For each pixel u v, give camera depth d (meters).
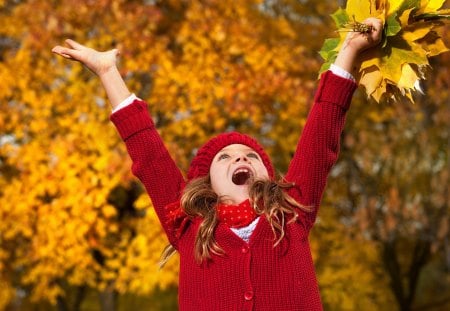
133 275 11.29
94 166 10.93
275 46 12.15
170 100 11.48
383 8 3.83
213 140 4.35
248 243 3.88
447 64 13.35
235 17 12.08
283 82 11.41
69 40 4.38
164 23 12.22
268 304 3.79
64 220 10.98
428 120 14.08
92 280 11.48
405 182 14.30
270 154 12.41
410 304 15.23
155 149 4.24
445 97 13.19
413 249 16.00
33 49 11.55
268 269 3.84
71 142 11.09
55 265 11.32
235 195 4.09
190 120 11.47
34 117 11.66
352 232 13.54
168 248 4.33
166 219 4.17
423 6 3.83
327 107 4.05
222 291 3.82
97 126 11.31
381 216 14.09
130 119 4.26
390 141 13.95
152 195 4.23
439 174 13.82
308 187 4.05
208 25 11.48
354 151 13.96
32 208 11.29
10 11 12.48
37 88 11.77
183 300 3.97
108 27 11.49
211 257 3.89
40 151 11.30
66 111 11.80
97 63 4.35
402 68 3.83
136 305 16.09
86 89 11.59
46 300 15.27
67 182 10.91
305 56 12.99
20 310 15.39
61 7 11.60
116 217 12.23
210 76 11.36
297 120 11.90
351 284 13.34
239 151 4.27
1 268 11.52
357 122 13.74
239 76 11.36
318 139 4.06
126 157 10.98
